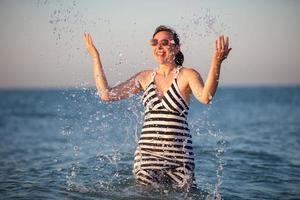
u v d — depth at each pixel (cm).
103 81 509
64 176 599
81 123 1519
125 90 510
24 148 1078
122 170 623
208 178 605
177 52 500
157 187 485
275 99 6356
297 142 1074
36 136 1406
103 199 483
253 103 4838
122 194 496
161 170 482
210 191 528
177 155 479
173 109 479
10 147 1109
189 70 482
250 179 611
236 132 1385
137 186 493
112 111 678
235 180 602
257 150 890
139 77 511
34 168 684
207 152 818
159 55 492
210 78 439
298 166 716
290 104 4356
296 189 562
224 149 872
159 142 479
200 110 2992
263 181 602
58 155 845
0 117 2480
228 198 510
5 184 565
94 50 517
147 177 482
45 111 3030
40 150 1019
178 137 479
